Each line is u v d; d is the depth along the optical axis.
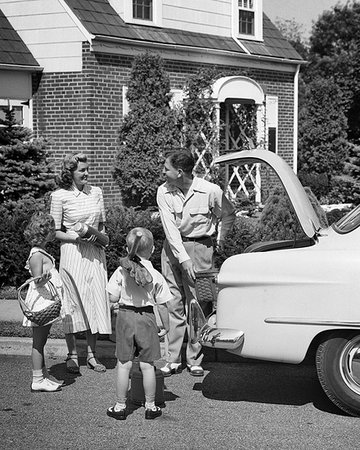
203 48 21.17
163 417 6.41
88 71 18.50
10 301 10.43
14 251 11.11
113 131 19.02
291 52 24.36
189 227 7.41
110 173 18.92
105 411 6.58
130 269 6.18
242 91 21.11
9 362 8.20
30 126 19.34
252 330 6.38
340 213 12.59
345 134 29.06
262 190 22.06
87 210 7.82
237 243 10.38
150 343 6.32
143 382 6.38
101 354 8.48
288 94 24.45
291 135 24.62
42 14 19.02
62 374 7.74
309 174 26.41
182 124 19.67
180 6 21.22
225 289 6.50
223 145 22.44
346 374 6.21
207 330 6.52
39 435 6.02
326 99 28.58
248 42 23.23
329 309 6.13
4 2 19.55
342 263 6.13
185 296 7.67
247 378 7.56
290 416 6.41
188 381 7.46
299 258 6.28
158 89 18.91
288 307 6.26
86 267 7.74
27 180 14.91
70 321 7.66
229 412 6.53
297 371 7.80
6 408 6.67
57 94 18.97
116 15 19.64
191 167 7.37
